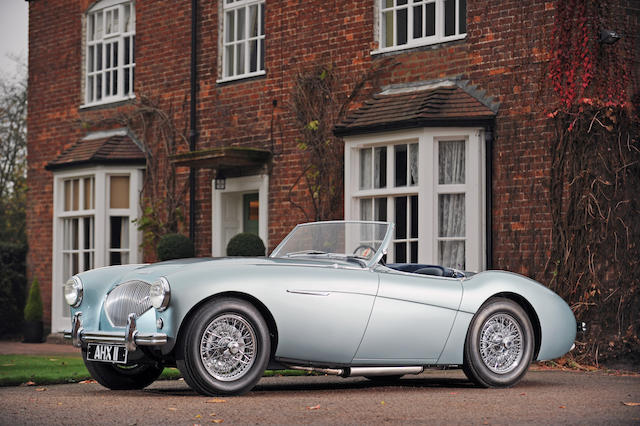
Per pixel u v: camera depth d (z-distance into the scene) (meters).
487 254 10.88
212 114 14.25
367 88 12.33
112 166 14.98
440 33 11.72
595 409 5.84
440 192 11.17
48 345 14.50
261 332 6.46
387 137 11.52
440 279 7.18
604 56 10.46
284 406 5.90
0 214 25.50
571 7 10.50
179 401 6.15
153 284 6.30
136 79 15.34
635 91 10.57
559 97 10.49
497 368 7.32
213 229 14.12
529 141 10.70
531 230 10.60
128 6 15.67
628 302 10.15
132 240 14.93
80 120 16.00
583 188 10.29
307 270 6.74
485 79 11.15
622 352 10.05
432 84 11.66
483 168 10.99
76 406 5.94
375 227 7.34
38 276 16.28
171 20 14.88
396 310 6.91
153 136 14.98
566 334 7.58
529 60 10.78
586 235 10.23
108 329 6.70
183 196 14.57
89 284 6.96
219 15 14.27
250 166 13.61
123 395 6.73
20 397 6.57
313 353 6.67
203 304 6.36
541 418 5.40
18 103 25.98
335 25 12.73
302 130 12.95
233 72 14.13
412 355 6.98
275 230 13.23
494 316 7.31
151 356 6.62
